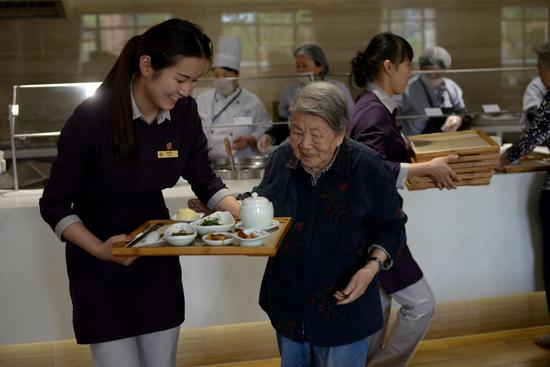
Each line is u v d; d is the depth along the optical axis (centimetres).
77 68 529
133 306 197
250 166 352
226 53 413
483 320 353
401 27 568
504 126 416
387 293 260
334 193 186
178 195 299
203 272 304
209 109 394
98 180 189
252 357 327
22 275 289
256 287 308
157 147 190
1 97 516
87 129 181
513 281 335
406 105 392
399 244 189
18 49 520
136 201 196
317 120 175
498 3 575
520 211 329
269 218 185
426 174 275
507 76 404
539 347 332
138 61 179
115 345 199
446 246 325
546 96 305
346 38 561
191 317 306
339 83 420
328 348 192
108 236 194
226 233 180
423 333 267
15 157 315
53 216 186
